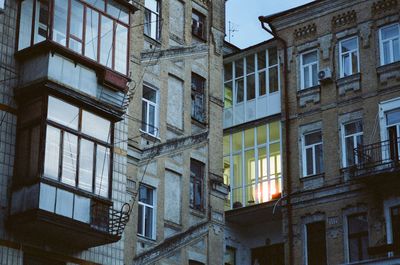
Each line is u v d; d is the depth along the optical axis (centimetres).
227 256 3575
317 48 3572
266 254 3609
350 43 3488
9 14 2441
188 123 3081
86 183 2378
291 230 3416
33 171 2281
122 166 2655
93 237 2366
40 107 2339
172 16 3144
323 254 3319
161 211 2872
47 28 2400
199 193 3069
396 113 3275
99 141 2450
